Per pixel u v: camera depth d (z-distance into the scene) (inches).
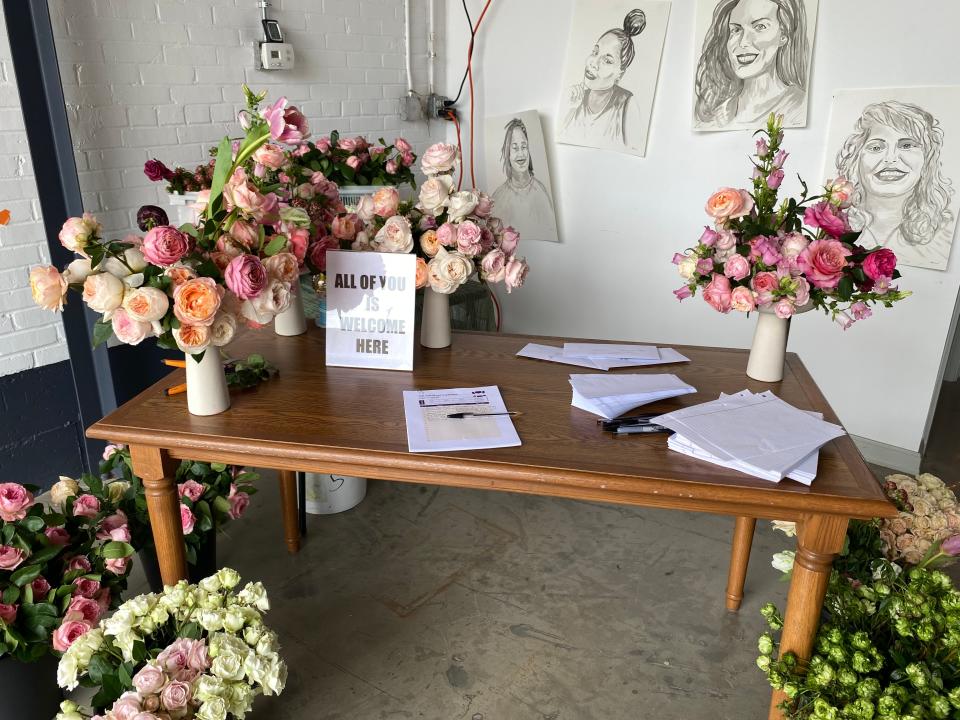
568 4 138.9
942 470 122.0
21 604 65.1
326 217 77.9
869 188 111.0
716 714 70.9
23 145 100.0
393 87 160.2
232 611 60.4
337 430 60.6
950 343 112.2
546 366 76.1
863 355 118.3
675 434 59.7
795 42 112.7
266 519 105.1
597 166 142.9
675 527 104.0
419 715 70.5
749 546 82.9
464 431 60.4
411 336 73.2
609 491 55.4
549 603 86.9
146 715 51.9
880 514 50.1
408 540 99.9
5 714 64.7
